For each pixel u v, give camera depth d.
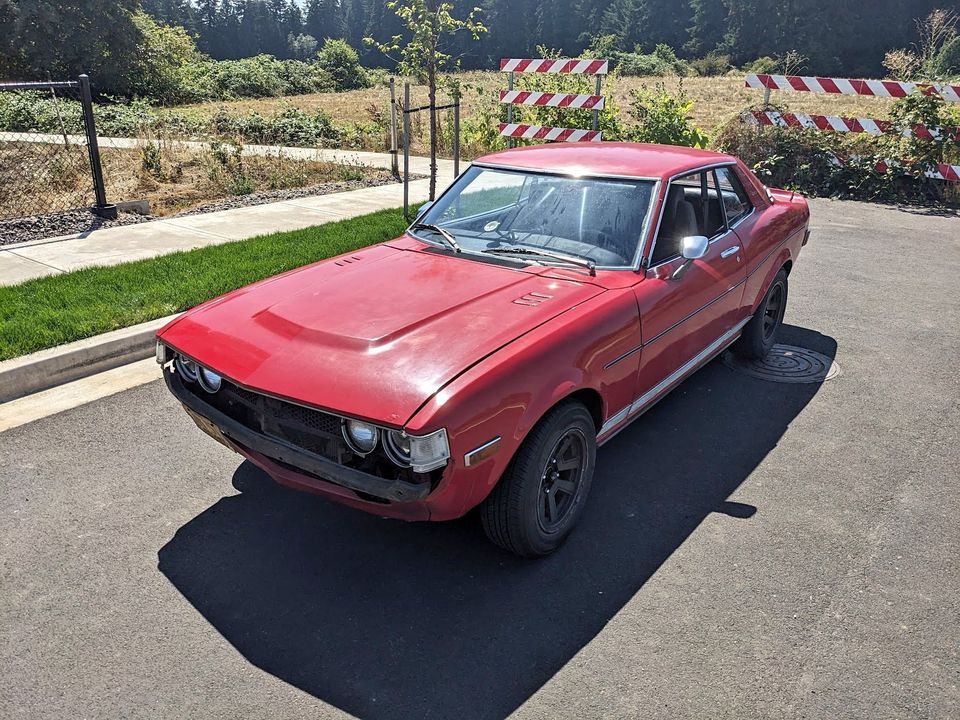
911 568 3.50
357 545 3.62
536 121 14.33
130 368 5.46
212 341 3.45
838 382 5.55
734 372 5.71
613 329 3.59
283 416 3.18
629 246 4.06
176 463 4.29
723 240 4.82
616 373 3.68
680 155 4.85
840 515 3.91
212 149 13.24
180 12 106.00
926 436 4.77
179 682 2.80
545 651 2.97
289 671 2.86
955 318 6.96
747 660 2.94
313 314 3.48
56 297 6.18
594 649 2.99
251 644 2.99
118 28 32.28
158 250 7.89
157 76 34.44
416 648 2.98
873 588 3.36
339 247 7.93
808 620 3.16
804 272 8.43
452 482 2.91
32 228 8.64
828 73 70.75
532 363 3.15
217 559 3.50
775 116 13.38
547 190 4.41
